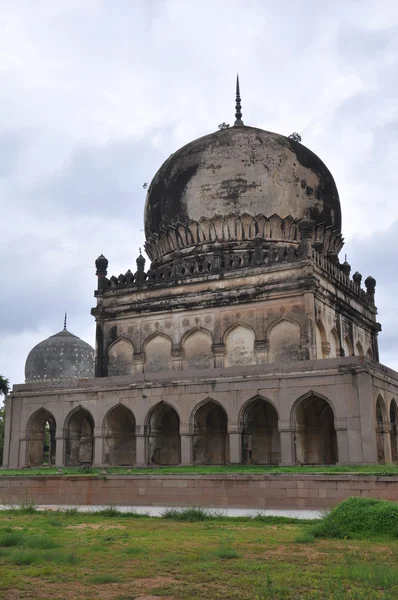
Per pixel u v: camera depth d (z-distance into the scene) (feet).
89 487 58.39
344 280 95.04
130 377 81.20
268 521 43.88
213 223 94.68
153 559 30.25
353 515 38.11
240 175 95.25
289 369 72.23
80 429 86.07
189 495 54.29
